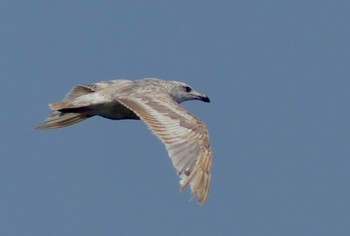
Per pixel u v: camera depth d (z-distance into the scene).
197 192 14.72
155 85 18.80
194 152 15.27
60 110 19.00
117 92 18.75
